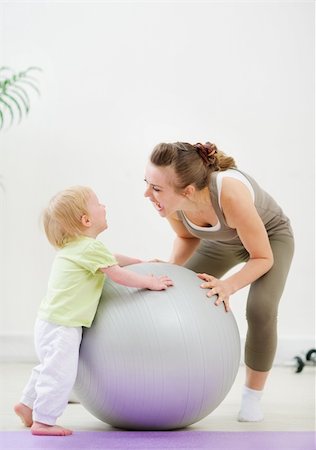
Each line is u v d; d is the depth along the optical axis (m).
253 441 2.04
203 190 2.32
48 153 4.27
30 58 4.29
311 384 3.44
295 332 4.30
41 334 2.14
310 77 4.34
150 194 2.35
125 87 4.30
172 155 2.28
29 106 4.28
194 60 4.32
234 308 4.25
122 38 4.30
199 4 4.32
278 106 4.34
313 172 4.33
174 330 2.04
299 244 4.33
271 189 4.33
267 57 4.33
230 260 2.68
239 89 4.33
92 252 2.13
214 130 4.32
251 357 2.41
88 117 4.29
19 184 4.27
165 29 4.32
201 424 2.34
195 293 2.15
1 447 1.92
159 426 2.14
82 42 4.29
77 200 2.22
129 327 2.04
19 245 4.26
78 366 2.13
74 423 2.35
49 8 4.30
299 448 1.95
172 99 4.32
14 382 3.34
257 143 4.33
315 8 4.34
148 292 2.11
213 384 2.09
